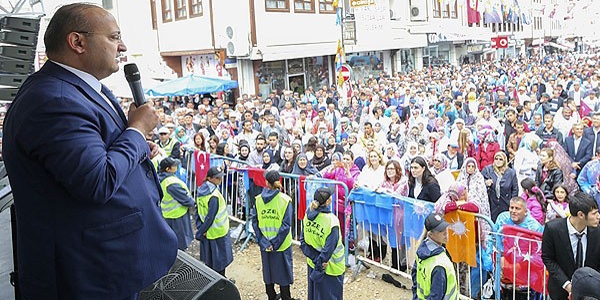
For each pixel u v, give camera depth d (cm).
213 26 1980
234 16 1895
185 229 706
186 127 1244
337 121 1400
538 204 630
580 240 456
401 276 669
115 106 192
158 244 189
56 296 173
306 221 561
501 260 550
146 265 184
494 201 739
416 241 630
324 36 2198
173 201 693
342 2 1672
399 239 655
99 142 168
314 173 807
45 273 172
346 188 711
